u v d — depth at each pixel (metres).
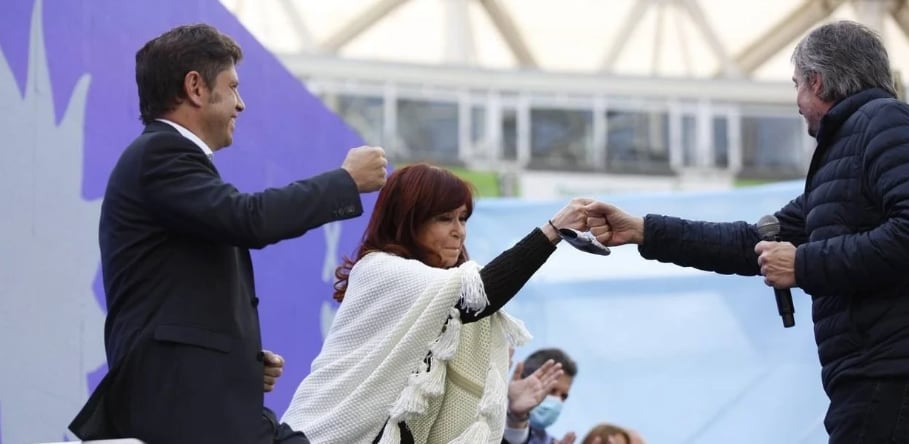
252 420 3.17
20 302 4.25
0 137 4.20
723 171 19.88
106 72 4.79
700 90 19.98
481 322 3.72
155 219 3.19
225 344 3.17
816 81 3.84
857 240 3.55
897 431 3.52
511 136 19.66
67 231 4.52
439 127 19.56
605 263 7.20
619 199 7.36
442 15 21.83
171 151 3.21
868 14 21.58
